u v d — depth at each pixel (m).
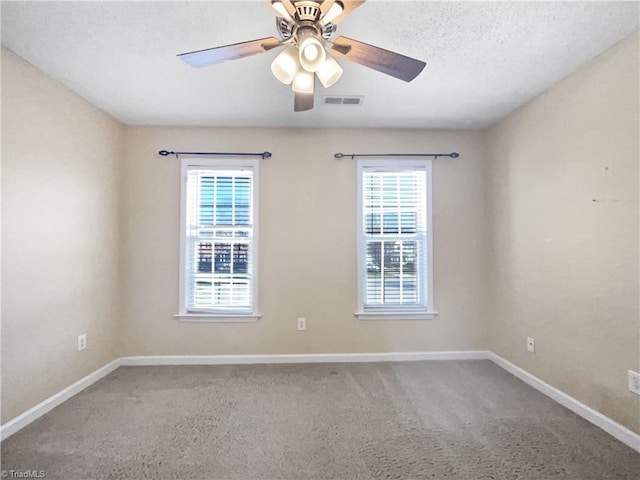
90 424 2.16
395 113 3.01
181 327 3.25
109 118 3.04
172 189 3.27
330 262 3.33
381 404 2.43
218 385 2.76
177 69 2.28
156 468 1.75
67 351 2.54
